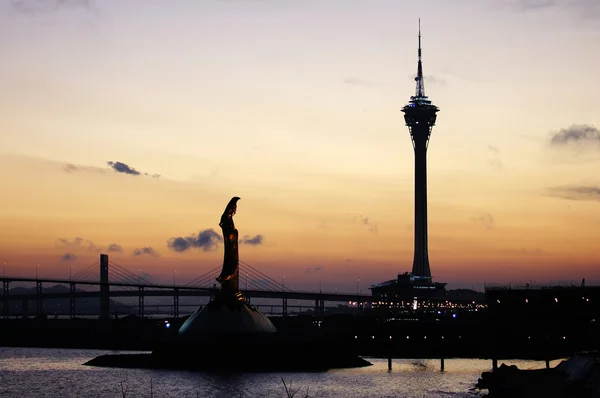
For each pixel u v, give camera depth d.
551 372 179.62
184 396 185.62
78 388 197.75
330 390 194.62
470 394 186.50
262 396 185.88
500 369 185.25
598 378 156.62
